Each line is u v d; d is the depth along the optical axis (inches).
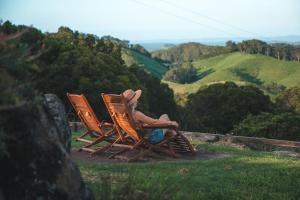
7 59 146.9
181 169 297.3
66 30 2017.7
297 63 7081.7
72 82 1391.5
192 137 514.0
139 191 198.7
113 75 1489.9
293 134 1851.6
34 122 161.6
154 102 2025.1
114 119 356.2
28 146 158.1
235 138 493.4
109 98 346.9
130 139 374.6
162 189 203.5
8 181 154.6
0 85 138.1
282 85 6117.1
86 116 384.2
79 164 307.9
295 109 3144.7
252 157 362.9
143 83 1978.3
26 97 155.9
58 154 165.6
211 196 241.9
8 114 153.7
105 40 2084.2
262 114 2017.7
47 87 1358.3
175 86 6545.3
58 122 229.1
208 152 388.5
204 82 6776.6
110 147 357.7
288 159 364.2
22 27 159.8
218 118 2571.4
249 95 2583.7
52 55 1384.1
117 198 192.9
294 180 283.1
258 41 7819.9
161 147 361.4
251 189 261.9
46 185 159.2
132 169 278.5
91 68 1422.2
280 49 7485.2
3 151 146.1
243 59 7455.7
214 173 296.0
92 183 228.4
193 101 2694.4
